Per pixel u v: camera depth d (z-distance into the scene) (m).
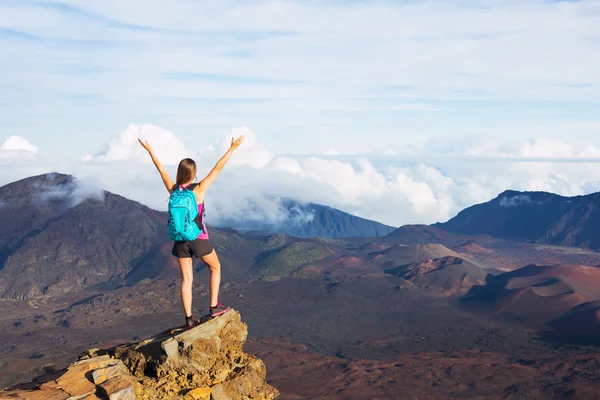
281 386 154.75
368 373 170.38
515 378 166.62
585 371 171.38
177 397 12.44
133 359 13.23
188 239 12.73
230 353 13.55
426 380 164.88
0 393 11.99
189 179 12.81
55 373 12.94
